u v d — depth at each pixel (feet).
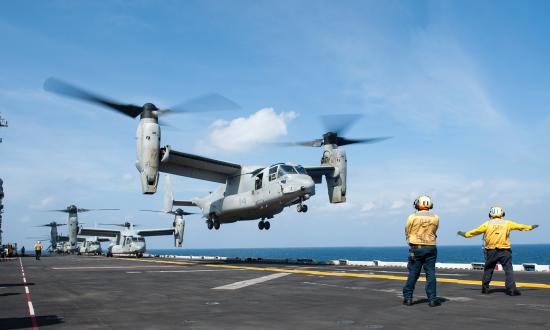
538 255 641.81
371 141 96.37
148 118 79.15
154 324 21.98
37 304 29.91
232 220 105.91
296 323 21.74
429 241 26.27
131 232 175.52
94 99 77.61
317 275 51.93
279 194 82.84
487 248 31.12
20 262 115.44
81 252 268.41
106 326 21.61
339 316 23.54
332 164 96.27
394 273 54.03
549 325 20.15
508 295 30.53
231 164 95.25
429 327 20.13
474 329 19.47
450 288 35.14
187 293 35.17
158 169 77.82
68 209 242.58
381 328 20.15
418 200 27.04
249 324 21.61
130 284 43.60
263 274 54.80
